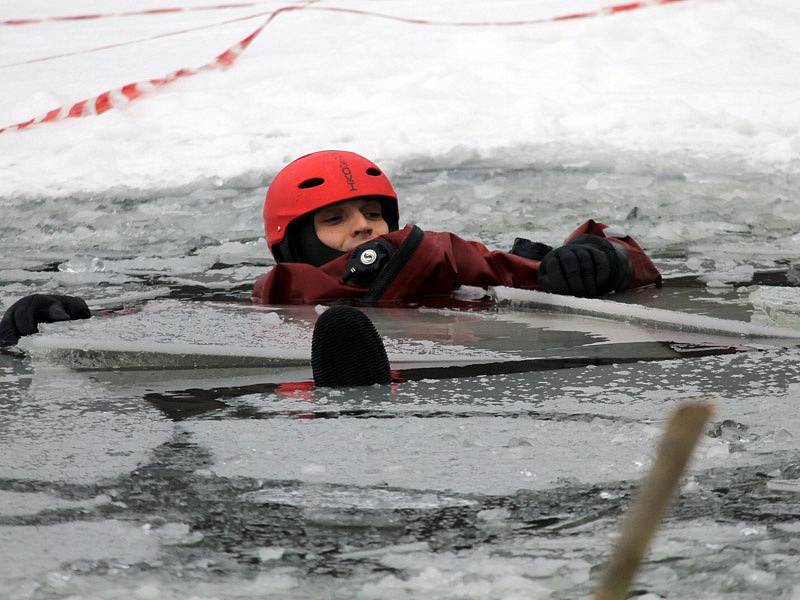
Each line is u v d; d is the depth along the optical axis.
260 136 40.47
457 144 36.44
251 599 6.53
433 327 16.06
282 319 16.98
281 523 7.96
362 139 38.84
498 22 60.31
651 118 39.81
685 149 35.12
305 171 19.72
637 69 49.50
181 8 76.88
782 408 10.93
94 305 19.58
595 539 7.43
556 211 27.88
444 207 28.80
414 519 7.95
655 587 6.47
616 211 27.53
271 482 8.96
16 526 8.02
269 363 14.20
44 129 44.41
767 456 9.11
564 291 17.73
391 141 38.12
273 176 34.12
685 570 6.71
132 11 77.56
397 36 58.47
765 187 29.78
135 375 13.88
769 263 21.47
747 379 12.36
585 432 10.23
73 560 7.25
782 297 17.59
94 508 8.45
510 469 9.09
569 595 6.45
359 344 12.73
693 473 8.67
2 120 47.38
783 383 12.13
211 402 12.22
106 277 22.94
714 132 37.94
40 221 29.62
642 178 31.25
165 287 21.52
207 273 23.20
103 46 64.50
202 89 50.66
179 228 28.44
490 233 25.92
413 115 42.31
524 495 8.41
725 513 7.79
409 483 8.80
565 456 9.44
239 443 10.25
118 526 7.98
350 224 19.48
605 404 11.40
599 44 53.31
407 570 6.96
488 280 18.77
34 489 8.99
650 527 2.69
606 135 38.06
